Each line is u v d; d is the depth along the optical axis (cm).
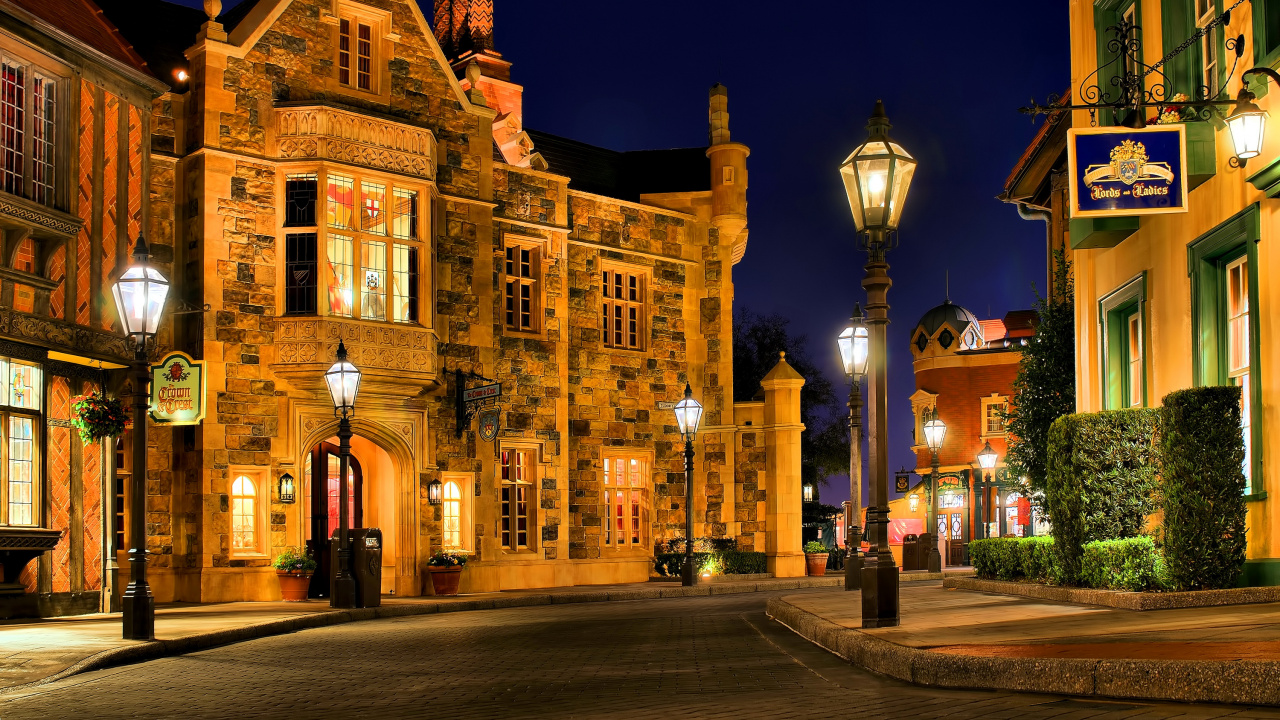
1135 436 1385
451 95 2658
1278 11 1276
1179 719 643
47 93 1833
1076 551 1393
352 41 2506
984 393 5350
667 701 844
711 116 3394
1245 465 1336
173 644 1335
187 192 2312
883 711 748
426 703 884
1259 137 1198
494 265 2811
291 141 2353
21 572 1747
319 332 2311
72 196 1845
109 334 1881
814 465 4888
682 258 3238
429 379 2448
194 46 2317
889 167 1167
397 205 2464
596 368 3039
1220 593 1178
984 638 965
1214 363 1398
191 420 2031
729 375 3231
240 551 2273
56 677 1080
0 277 1692
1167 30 1514
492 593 2556
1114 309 1728
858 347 2197
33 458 1759
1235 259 1381
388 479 2528
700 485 3209
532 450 2859
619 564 3033
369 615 1939
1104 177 1340
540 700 877
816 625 1245
